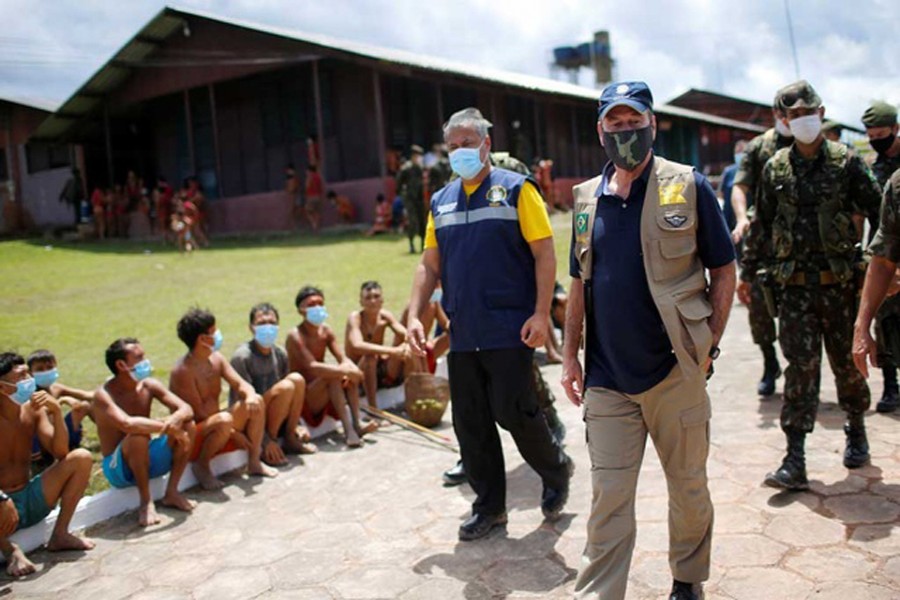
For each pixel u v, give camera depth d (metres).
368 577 3.77
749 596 3.29
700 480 3.04
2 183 27.77
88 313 11.06
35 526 4.37
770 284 4.42
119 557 4.21
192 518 4.68
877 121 4.94
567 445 5.48
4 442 4.28
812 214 4.19
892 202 3.12
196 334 5.14
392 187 19.86
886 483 4.21
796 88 4.13
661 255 2.92
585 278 3.11
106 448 4.87
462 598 3.50
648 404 2.99
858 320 3.29
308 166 22.56
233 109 24.33
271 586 3.76
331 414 6.22
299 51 20.38
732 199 5.60
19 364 4.26
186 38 22.23
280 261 15.27
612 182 3.10
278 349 5.86
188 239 18.33
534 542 4.00
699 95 48.97
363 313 6.62
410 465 5.36
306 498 4.87
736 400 6.11
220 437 5.10
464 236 4.02
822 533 3.75
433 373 6.95
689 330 2.90
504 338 3.93
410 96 22.58
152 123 26.50
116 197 24.42
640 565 3.62
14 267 17.17
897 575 3.33
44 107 27.16
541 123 28.02
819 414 5.53
